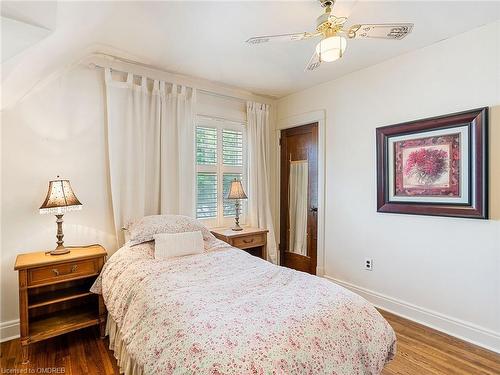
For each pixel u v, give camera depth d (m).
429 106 2.43
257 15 1.96
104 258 2.29
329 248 3.30
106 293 2.03
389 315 2.65
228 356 1.03
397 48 2.48
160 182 2.93
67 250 2.24
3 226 2.21
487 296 2.12
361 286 2.98
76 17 1.59
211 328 1.18
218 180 3.48
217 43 2.37
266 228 3.80
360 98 2.97
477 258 2.17
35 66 1.83
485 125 2.10
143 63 2.78
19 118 2.26
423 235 2.48
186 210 3.10
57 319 2.20
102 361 1.95
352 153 3.05
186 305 1.39
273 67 2.88
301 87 3.50
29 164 2.31
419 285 2.51
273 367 1.02
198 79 3.21
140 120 2.80
